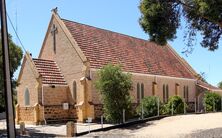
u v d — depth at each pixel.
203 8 23.05
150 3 26.25
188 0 26.50
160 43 27.31
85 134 31.25
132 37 56.34
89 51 44.53
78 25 47.72
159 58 57.28
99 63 43.81
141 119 37.53
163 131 30.84
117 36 53.12
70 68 43.84
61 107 42.91
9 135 17.36
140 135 29.28
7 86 17.50
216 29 28.95
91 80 41.78
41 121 41.22
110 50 48.22
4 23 17.55
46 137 30.36
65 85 43.66
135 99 46.59
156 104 42.03
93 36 48.22
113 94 35.56
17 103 44.50
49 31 47.00
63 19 46.53
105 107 36.09
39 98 41.50
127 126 35.00
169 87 54.09
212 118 36.84
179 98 46.06
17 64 36.06
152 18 26.41
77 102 42.41
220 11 22.92
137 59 51.31
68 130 30.44
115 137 28.70
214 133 27.64
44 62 44.75
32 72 42.62
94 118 41.28
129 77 36.81
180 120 36.75
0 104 35.06
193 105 59.28
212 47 29.50
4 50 17.56
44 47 47.62
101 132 32.16
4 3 17.56
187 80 58.47
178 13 27.17
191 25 28.84
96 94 42.16
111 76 35.78
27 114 43.12
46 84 42.12
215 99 53.31
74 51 43.50
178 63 61.09
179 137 27.09
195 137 26.67
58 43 45.75
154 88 50.34
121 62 47.25
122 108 35.78
